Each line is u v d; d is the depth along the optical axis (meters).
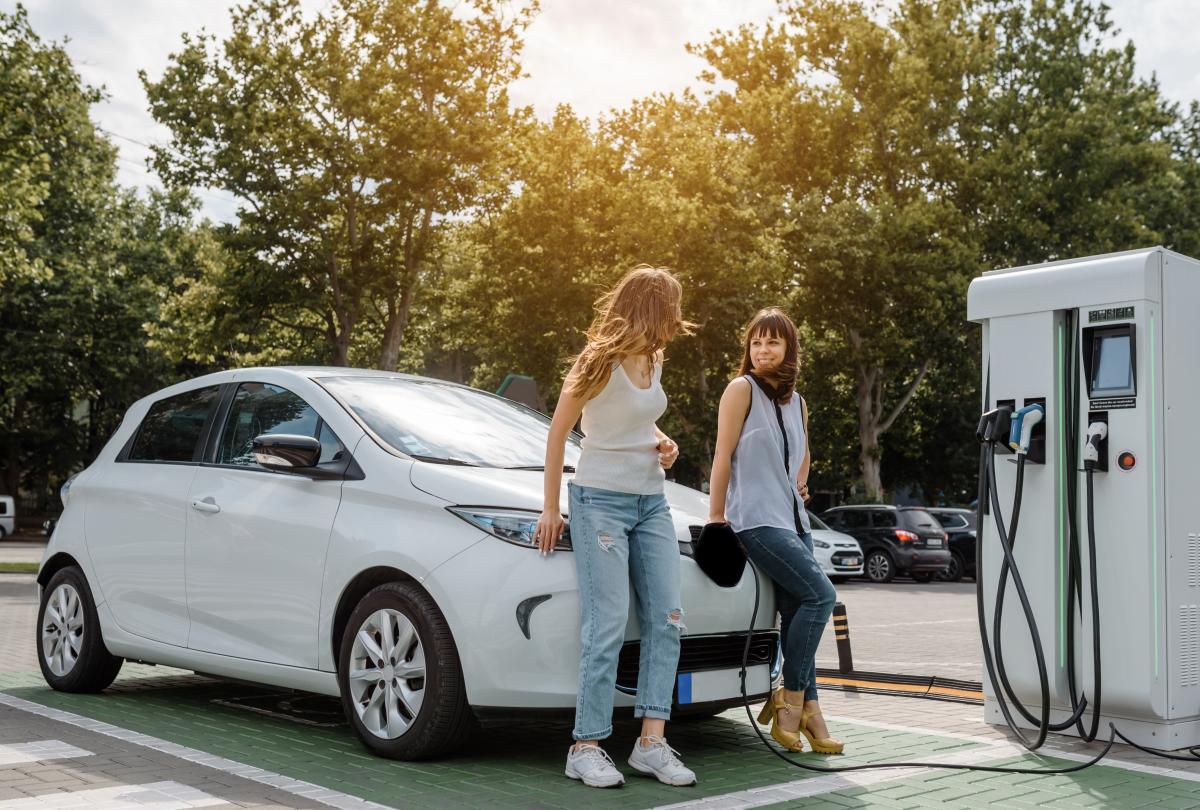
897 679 7.41
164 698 6.23
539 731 5.35
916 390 38.19
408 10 26.92
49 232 40.78
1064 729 5.23
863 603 17.55
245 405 5.73
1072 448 5.25
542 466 5.17
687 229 29.66
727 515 4.90
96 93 25.38
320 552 4.85
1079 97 37.69
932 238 33.91
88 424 47.62
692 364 31.16
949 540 26.56
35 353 40.59
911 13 36.31
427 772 4.34
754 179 33.09
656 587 4.32
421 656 4.43
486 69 27.86
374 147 26.78
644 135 32.03
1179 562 5.06
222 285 28.77
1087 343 5.22
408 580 4.58
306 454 4.88
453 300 33.44
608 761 4.18
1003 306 5.50
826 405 36.78
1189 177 39.69
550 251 30.62
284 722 5.49
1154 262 5.07
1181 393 5.13
